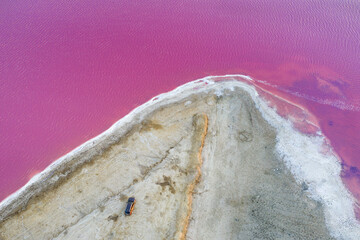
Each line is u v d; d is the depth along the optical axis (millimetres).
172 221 34375
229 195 37250
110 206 35844
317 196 36344
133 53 56031
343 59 53719
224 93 47906
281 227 34312
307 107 46469
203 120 43656
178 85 50375
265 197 36844
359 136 42812
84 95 49531
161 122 44500
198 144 41438
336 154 40562
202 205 36438
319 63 53250
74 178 38812
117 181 38469
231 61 54250
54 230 34344
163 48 56906
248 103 46438
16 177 39938
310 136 42500
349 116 45375
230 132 43219
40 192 37500
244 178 38688
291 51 55562
